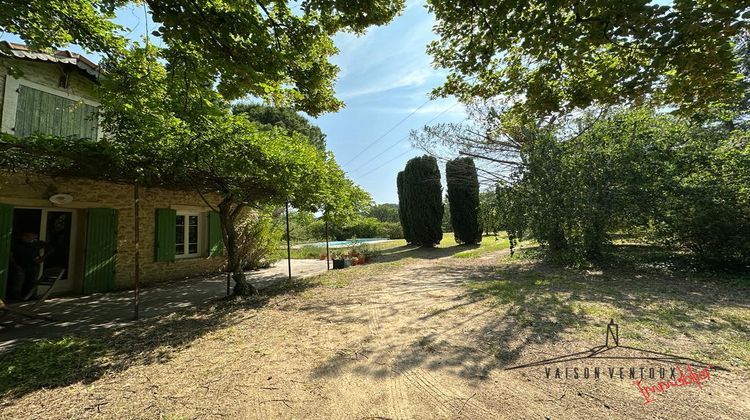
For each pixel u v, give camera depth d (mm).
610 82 3273
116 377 2979
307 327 4363
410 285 7012
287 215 8328
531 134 8797
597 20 2443
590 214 7312
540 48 3227
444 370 2949
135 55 4094
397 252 15000
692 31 2158
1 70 6234
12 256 6211
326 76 5602
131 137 4934
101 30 4621
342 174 8891
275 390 2697
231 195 6246
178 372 3072
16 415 2387
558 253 8227
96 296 6582
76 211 7016
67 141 4801
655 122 7293
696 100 2959
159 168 5363
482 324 4148
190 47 3328
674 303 4672
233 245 6625
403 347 3529
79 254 6910
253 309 5445
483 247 14375
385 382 2773
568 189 7699
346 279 8180
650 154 7004
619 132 7414
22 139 4379
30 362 3283
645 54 2682
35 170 5172
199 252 9398
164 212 8258
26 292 6262
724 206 6164
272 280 8422
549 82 3982
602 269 7496
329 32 4289
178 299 6336
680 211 6648
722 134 7414
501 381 2715
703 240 6613
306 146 7586
